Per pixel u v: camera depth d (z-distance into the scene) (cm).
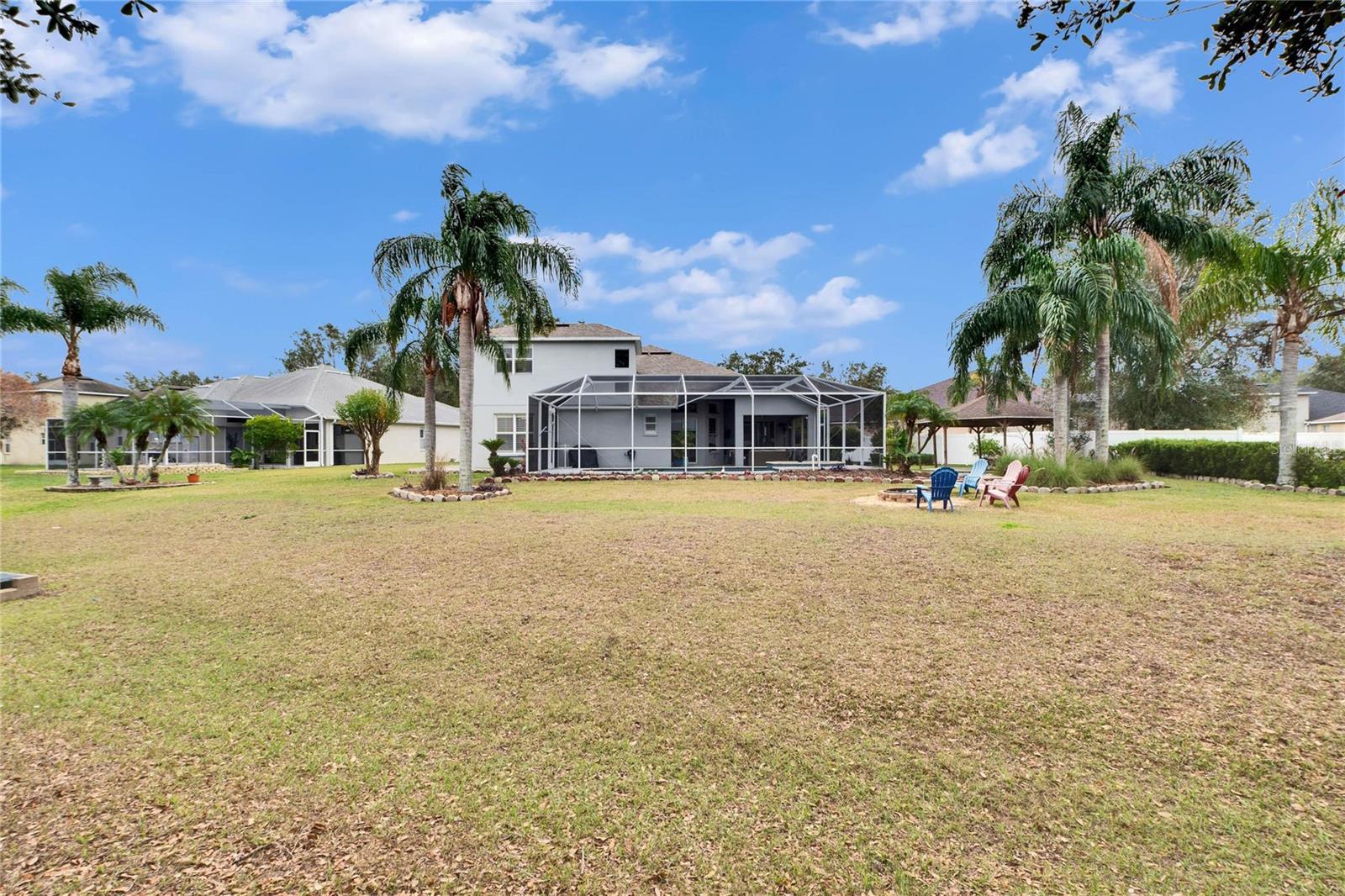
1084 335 1706
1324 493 1488
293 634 563
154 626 588
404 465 3603
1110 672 448
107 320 2016
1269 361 2900
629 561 797
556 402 2489
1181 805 301
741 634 538
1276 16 282
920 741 365
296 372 4106
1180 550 784
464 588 697
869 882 253
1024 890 246
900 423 2636
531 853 273
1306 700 401
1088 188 1666
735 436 2608
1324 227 1477
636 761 348
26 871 261
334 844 280
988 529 983
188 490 1883
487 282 1588
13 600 678
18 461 3616
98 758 355
